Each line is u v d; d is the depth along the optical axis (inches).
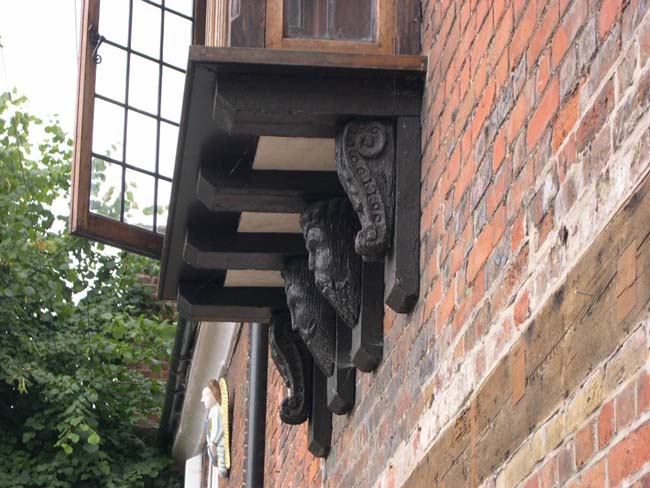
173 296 253.8
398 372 181.6
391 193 175.5
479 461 138.9
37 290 515.8
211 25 213.3
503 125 141.2
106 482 503.8
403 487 172.9
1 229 511.2
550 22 129.0
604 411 107.3
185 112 180.5
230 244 221.5
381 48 179.5
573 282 116.4
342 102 174.7
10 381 486.0
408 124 176.6
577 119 119.8
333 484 228.5
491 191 143.5
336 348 215.3
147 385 524.1
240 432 387.2
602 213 111.7
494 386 136.0
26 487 496.7
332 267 194.5
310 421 240.5
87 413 507.2
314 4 179.9
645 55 106.0
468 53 156.3
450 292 156.9
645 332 101.2
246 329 370.0
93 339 515.5
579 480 111.2
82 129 255.4
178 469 529.3
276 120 174.7
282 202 197.8
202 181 195.0
